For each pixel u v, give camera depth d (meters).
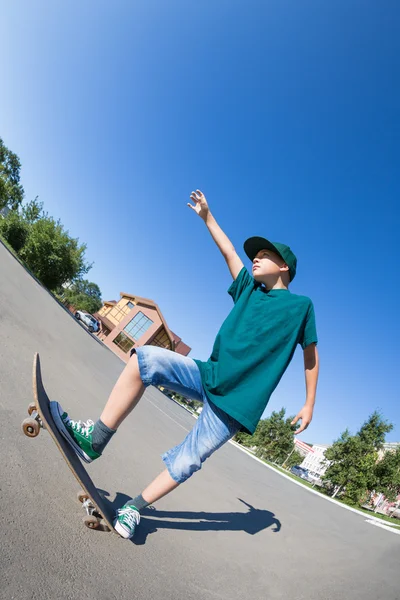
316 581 2.34
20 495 1.58
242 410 1.79
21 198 40.53
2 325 5.11
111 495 2.16
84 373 6.18
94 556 1.45
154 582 1.49
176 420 11.79
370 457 17.08
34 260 24.64
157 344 36.03
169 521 2.39
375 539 4.77
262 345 1.95
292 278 2.30
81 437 1.69
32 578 1.12
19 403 2.67
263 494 5.53
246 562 2.24
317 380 2.14
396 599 2.38
